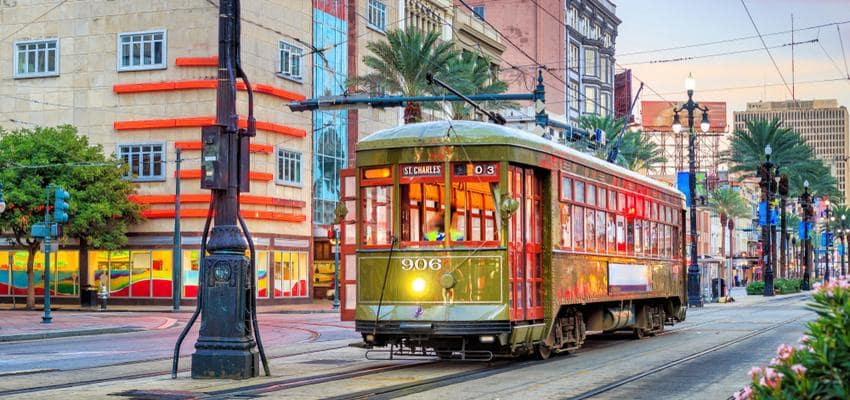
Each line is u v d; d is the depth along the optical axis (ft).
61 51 184.44
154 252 178.40
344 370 58.65
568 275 65.31
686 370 58.13
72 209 163.12
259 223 180.65
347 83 173.58
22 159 162.61
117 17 181.16
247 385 50.01
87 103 182.50
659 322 92.79
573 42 352.49
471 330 56.54
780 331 98.58
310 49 195.21
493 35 276.00
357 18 212.64
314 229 199.82
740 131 280.72
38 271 186.19
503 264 56.59
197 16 176.45
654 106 437.17
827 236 352.28
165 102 177.88
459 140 57.77
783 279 275.80
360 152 59.77
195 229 176.14
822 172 338.34
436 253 57.52
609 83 386.73
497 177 57.16
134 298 179.32
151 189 178.29
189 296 176.55
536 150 60.54
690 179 174.81
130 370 60.18
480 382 51.49
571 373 56.13
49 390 48.52
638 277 82.07
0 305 182.80
